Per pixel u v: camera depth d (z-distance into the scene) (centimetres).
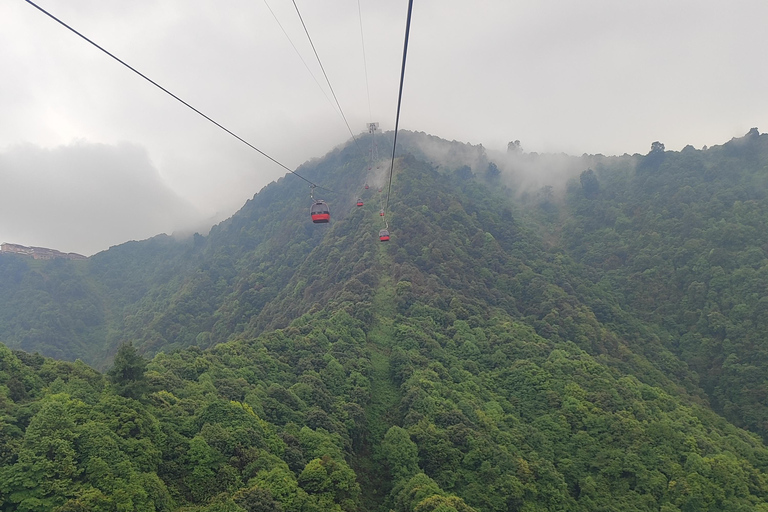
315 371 9225
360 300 12744
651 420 8944
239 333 17938
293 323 12312
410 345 10712
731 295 13900
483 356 11025
